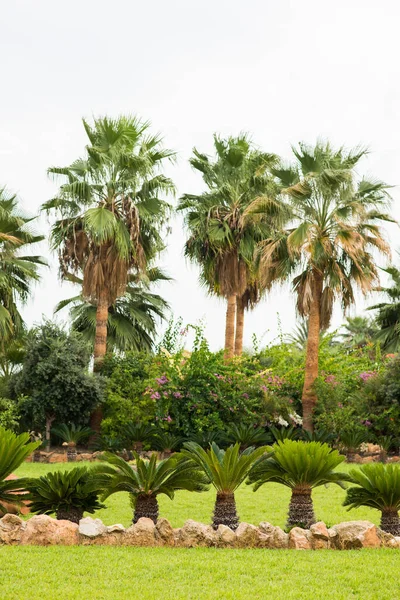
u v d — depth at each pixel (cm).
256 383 2212
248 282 2659
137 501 897
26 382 2161
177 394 2097
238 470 878
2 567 711
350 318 4450
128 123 2450
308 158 2136
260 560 758
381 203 2105
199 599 627
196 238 2634
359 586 674
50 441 2261
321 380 2144
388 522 904
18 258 2542
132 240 2350
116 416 2156
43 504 929
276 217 2130
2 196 2497
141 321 2741
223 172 2695
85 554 768
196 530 841
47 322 2230
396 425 2058
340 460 927
